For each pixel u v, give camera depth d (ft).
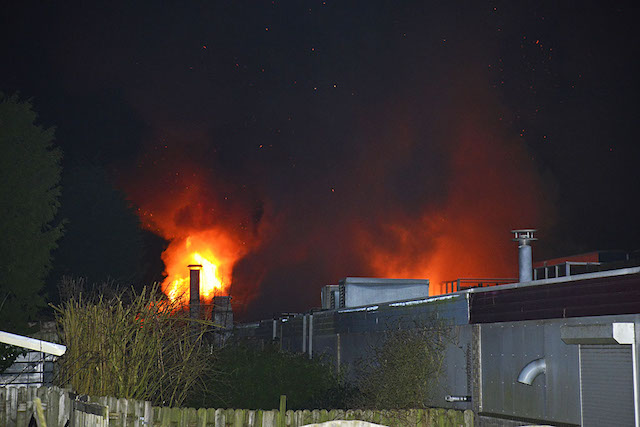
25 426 40.96
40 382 56.03
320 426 23.76
